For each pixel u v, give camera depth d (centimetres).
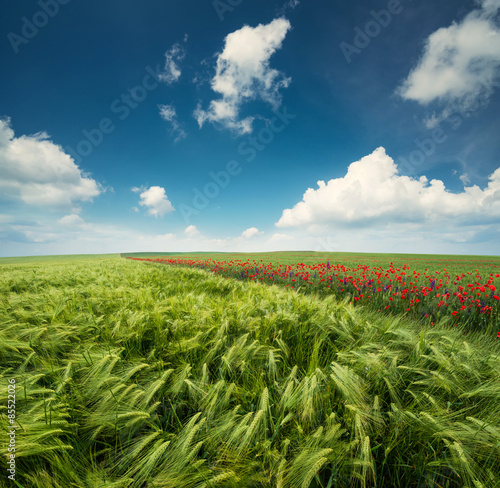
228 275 1323
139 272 1020
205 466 147
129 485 134
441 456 156
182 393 205
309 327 310
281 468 134
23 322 312
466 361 227
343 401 183
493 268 1922
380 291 719
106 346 256
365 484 143
